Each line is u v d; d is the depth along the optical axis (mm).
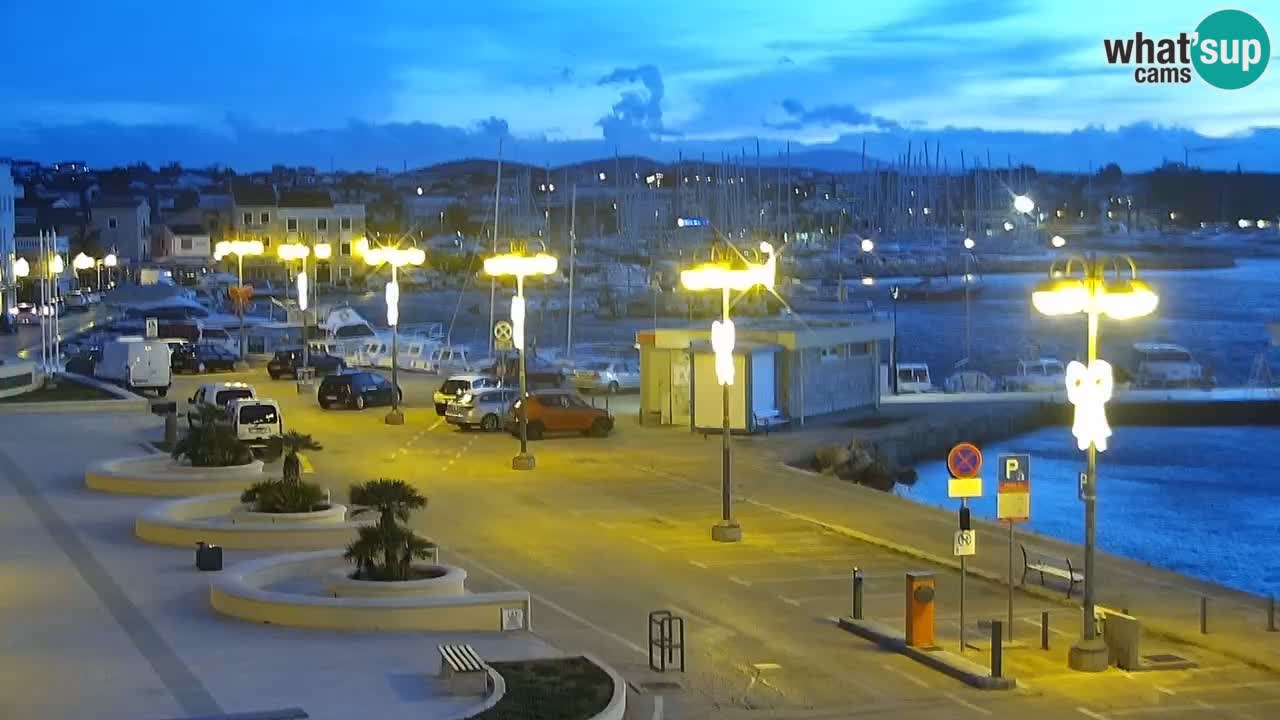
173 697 23125
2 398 67312
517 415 58344
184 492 43500
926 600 28094
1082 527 53969
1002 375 109250
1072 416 77500
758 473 50344
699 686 25562
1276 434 79000
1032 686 25875
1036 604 32375
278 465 50750
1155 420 81438
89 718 21984
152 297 120812
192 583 31984
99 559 34594
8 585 31906
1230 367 131875
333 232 199625
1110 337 159500
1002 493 28359
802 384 63844
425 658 25656
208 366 85938
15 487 45031
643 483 48031
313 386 76250
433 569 30422
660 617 30484
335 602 27984
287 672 24672
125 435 57469
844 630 29797
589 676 24469
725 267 39156
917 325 176375
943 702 24781
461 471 50250
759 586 33719
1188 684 26141
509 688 23609
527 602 28406
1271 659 27766
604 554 37125
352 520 37562
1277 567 47625
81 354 90688
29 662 25438
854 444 57969
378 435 59156
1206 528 54344
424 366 87812
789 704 24516
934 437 68000
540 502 44438
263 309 154250
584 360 84500
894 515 42562
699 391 60438
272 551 35375
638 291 179250
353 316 110188
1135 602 32469
